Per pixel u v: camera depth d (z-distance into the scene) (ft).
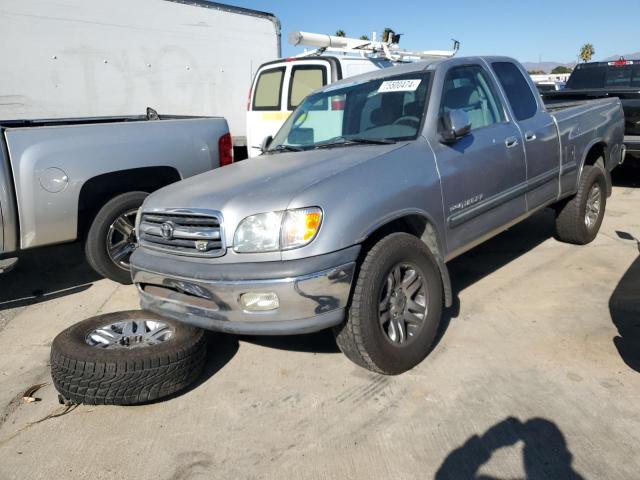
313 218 10.00
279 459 9.32
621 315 13.67
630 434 9.34
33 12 24.91
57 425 10.63
